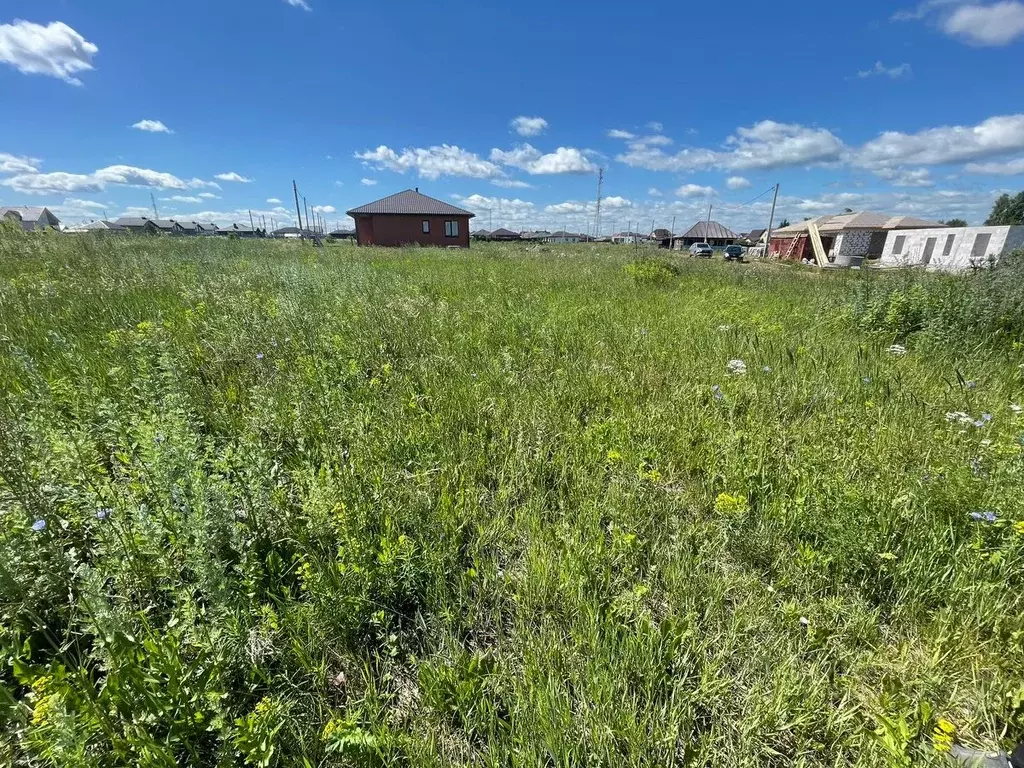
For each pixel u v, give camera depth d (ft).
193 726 4.52
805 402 12.48
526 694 5.10
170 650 4.76
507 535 7.55
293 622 5.61
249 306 17.04
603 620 6.02
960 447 9.66
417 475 8.57
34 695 4.26
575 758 4.50
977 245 83.66
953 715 5.08
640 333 18.40
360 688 5.36
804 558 6.93
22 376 10.85
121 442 7.76
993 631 5.85
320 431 9.77
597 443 10.10
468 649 5.94
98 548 6.26
